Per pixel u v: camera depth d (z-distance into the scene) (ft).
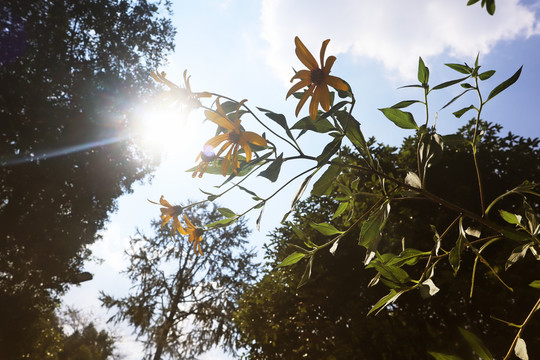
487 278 17.53
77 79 45.98
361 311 19.99
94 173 48.34
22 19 40.47
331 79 2.93
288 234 25.39
